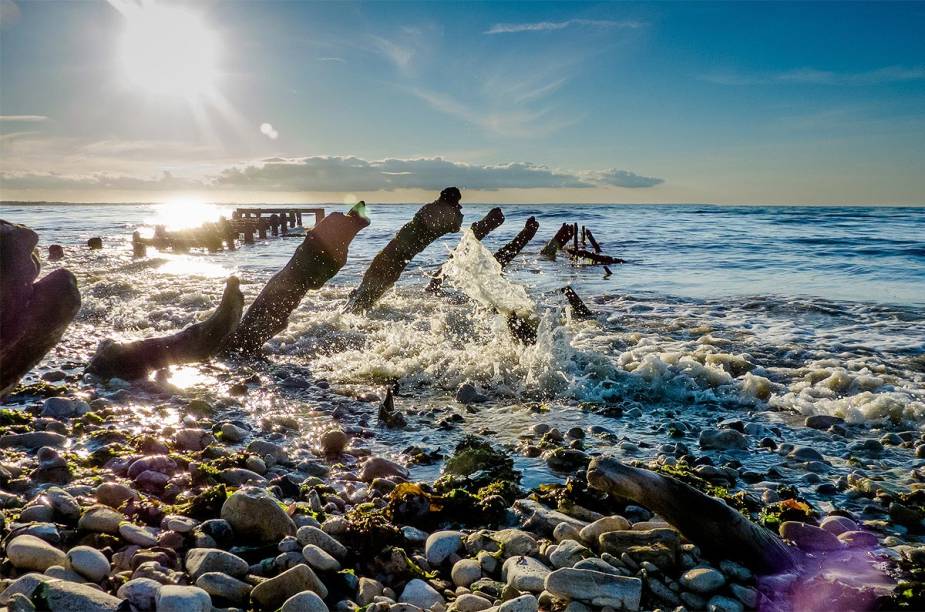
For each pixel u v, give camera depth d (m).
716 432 5.10
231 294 7.12
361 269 16.92
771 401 6.15
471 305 10.50
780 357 7.98
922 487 4.22
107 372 6.57
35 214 74.06
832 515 3.83
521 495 4.06
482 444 4.82
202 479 3.92
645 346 8.22
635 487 3.31
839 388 6.52
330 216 7.68
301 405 5.97
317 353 7.96
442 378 6.86
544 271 18.48
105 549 2.96
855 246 25.06
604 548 3.21
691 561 3.11
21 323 2.33
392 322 9.38
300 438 5.09
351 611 2.67
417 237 9.05
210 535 3.12
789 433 5.38
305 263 7.64
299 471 4.39
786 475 4.51
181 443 4.68
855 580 3.12
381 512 3.69
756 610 2.83
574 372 6.86
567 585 2.79
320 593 2.72
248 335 7.59
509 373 6.90
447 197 9.15
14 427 4.81
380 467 4.33
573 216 61.69
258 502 3.21
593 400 6.28
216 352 7.21
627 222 48.44
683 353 7.79
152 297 11.62
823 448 5.03
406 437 5.21
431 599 2.83
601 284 15.34
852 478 4.36
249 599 2.68
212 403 5.90
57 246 20.42
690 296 13.22
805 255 22.05
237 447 4.78
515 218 58.06
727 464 4.68
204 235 25.69
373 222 46.62
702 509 3.20
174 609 2.39
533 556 3.20
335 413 5.66
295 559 2.92
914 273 17.12
